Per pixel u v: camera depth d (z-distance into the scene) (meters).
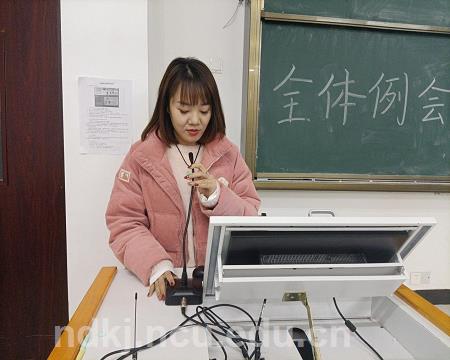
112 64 1.59
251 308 0.90
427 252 2.23
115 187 1.13
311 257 0.73
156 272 0.93
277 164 1.91
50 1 1.63
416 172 2.05
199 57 1.84
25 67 1.65
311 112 1.90
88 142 1.61
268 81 1.84
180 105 1.06
